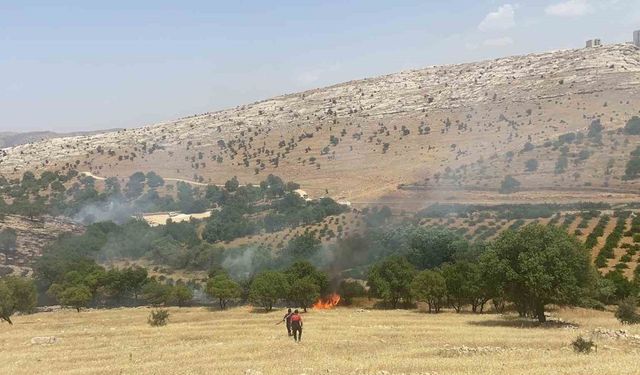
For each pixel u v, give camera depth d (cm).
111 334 5397
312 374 3023
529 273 5294
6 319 7469
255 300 8544
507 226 13438
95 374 3375
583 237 11631
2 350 4709
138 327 6028
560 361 3088
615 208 14062
